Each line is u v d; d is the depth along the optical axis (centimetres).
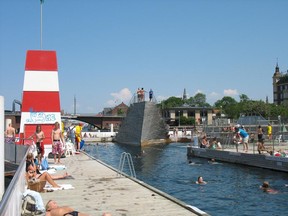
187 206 950
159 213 907
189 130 8719
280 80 14262
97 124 11288
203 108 12825
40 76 2541
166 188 2073
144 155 4578
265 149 3039
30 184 1152
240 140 3412
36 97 2520
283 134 3966
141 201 1048
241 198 1739
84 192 1191
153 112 6888
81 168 1831
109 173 1644
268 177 2339
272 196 1766
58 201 1059
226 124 4881
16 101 4481
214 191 1941
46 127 2498
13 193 510
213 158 3578
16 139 2306
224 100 16988
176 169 2984
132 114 7162
